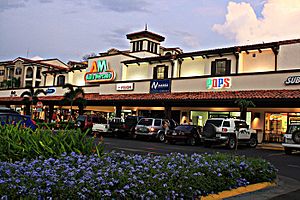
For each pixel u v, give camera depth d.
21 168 5.47
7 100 43.69
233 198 7.30
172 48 44.06
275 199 7.64
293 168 13.53
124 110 36.16
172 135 24.09
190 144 23.77
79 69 41.72
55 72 45.22
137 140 27.17
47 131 8.05
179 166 7.29
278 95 21.70
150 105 31.02
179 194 6.07
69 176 5.19
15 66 60.28
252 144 23.61
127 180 5.46
